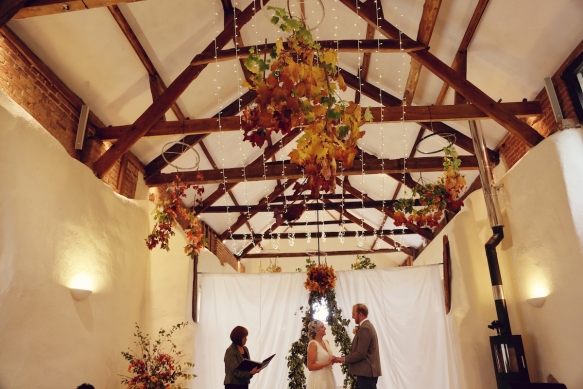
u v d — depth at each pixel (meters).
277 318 6.56
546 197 4.61
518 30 5.13
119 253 5.39
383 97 7.82
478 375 5.39
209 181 7.73
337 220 14.46
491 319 5.58
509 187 5.34
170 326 5.88
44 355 3.81
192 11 5.89
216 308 6.56
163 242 5.49
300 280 6.72
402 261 15.65
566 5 4.57
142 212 6.19
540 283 4.77
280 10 2.58
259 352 6.40
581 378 4.10
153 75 6.16
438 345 6.23
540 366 4.79
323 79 2.46
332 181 2.39
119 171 6.55
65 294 4.21
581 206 4.20
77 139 5.47
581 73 5.03
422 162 7.66
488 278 5.73
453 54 6.15
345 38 7.18
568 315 4.29
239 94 8.09
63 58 5.03
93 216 4.90
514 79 5.72
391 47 5.48
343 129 2.45
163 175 7.54
